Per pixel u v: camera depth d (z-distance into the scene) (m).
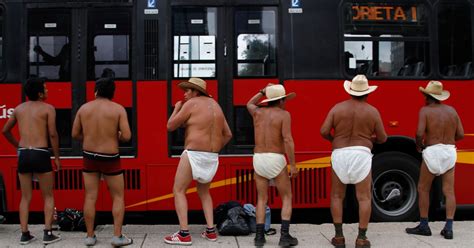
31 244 5.98
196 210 7.08
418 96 7.34
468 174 7.34
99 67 7.09
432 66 7.39
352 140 5.72
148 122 7.04
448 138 6.25
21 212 5.98
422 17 7.44
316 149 7.15
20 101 7.05
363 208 5.70
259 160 5.88
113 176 5.86
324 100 7.20
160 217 7.90
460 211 8.39
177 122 6.03
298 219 7.84
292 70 7.20
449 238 6.26
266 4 7.22
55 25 7.12
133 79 7.08
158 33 7.12
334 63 7.25
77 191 7.02
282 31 7.22
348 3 7.33
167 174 7.02
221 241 6.11
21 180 5.97
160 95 7.06
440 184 7.40
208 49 7.15
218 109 6.12
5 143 6.98
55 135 6.04
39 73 7.09
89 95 7.07
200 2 7.17
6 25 7.10
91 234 5.93
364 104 5.78
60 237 6.23
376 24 7.36
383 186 7.44
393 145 7.41
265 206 5.98
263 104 6.40
